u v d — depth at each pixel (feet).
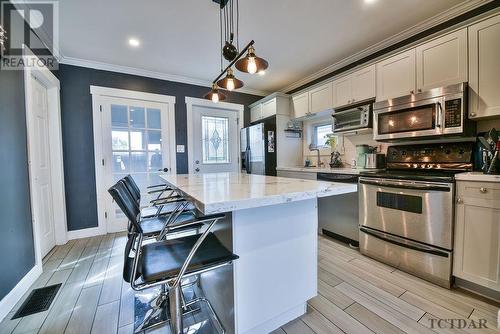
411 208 6.23
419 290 5.53
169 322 4.54
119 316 4.79
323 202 9.50
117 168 10.53
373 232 7.21
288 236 4.29
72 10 6.39
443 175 5.94
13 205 5.37
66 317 4.76
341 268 6.66
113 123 10.40
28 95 6.26
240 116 13.89
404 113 7.05
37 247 6.35
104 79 10.18
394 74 7.45
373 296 5.31
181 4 6.27
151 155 11.27
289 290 4.37
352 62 9.89
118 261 7.40
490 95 5.48
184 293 5.65
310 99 10.99
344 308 4.89
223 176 7.41
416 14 6.89
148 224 5.60
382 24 7.39
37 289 5.77
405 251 6.38
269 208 4.02
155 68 10.67
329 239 9.07
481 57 5.59
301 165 12.88
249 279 3.89
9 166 5.29
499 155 5.42
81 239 9.52
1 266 4.80
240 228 3.76
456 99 5.86
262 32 7.79
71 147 9.52
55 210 8.85
